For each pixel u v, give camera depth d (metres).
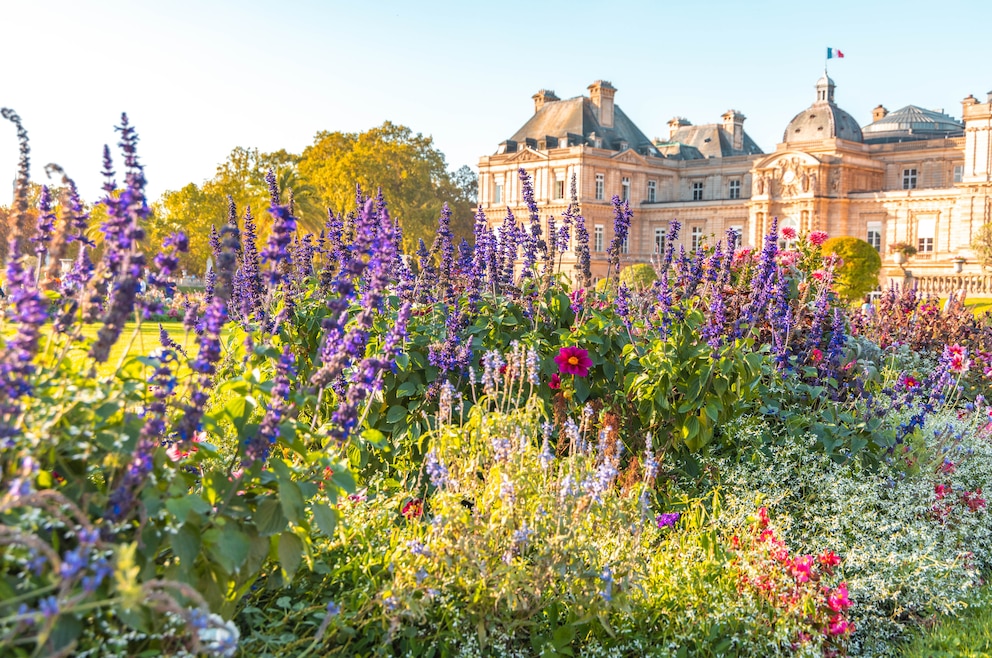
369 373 4.52
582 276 8.83
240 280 7.21
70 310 3.87
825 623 5.13
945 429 8.27
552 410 7.15
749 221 86.19
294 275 7.96
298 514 3.88
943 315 15.34
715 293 8.72
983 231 69.94
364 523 5.08
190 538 3.53
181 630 3.51
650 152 95.56
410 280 7.75
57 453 3.46
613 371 7.59
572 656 4.77
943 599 5.84
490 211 94.88
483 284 8.28
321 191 72.50
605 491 5.09
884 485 6.91
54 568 2.79
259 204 68.25
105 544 2.96
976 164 75.44
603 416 6.65
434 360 6.70
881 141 97.56
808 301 10.78
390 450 6.70
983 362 12.64
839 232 83.12
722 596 5.25
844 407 7.97
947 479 7.41
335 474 4.11
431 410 6.71
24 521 2.98
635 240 93.88
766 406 7.48
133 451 3.54
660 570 5.41
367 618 4.52
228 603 3.92
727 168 95.00
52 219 4.35
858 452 7.14
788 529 6.29
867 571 5.93
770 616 5.29
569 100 94.12
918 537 6.24
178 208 75.88
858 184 86.50
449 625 4.57
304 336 7.14
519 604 4.72
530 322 7.91
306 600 4.62
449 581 4.59
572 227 8.96
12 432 3.08
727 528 6.21
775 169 84.56
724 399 7.02
